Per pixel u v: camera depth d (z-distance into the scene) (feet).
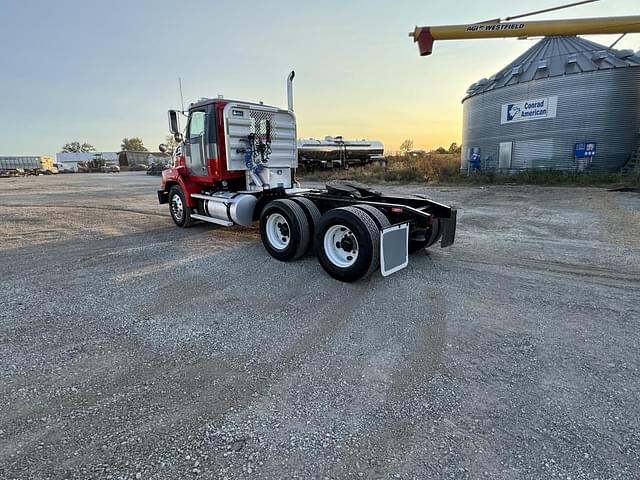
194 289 14.56
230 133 21.68
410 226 16.90
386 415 7.50
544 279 15.34
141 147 375.25
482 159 69.97
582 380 8.64
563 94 58.44
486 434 6.97
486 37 27.81
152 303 13.17
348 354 9.80
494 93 66.33
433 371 9.02
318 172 87.20
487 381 8.62
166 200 28.37
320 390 8.29
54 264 18.12
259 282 15.35
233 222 22.40
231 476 6.04
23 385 8.46
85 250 20.86
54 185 79.87
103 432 7.02
